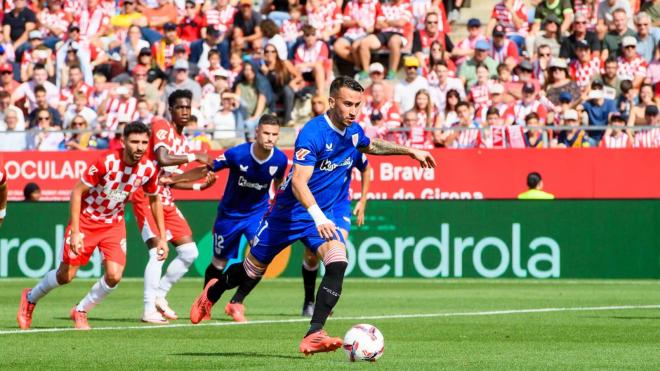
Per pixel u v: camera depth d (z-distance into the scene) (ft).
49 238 236.63
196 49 291.58
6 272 237.25
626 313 148.77
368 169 138.62
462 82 274.36
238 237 145.28
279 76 279.28
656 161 235.20
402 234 231.71
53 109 278.46
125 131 122.31
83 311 128.06
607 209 228.63
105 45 301.43
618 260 228.43
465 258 230.68
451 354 99.35
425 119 257.14
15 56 305.12
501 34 282.97
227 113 264.52
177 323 135.85
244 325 131.54
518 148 238.27
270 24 290.76
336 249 96.12
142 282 226.58
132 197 140.87
